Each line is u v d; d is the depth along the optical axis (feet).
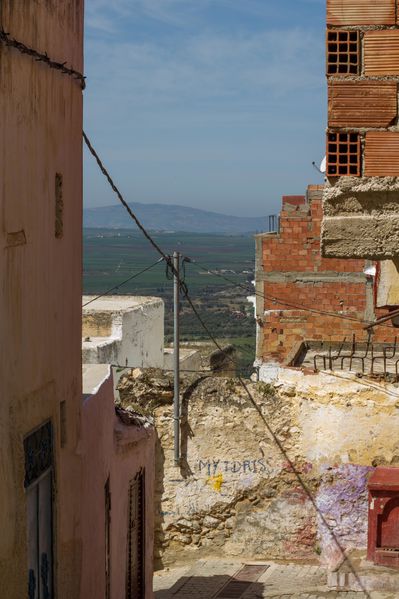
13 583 23.41
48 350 27.37
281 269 77.92
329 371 53.36
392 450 52.16
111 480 38.78
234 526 55.06
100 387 36.19
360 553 52.31
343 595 48.44
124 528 41.78
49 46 27.17
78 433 31.42
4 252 23.07
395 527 50.08
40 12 26.16
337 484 53.16
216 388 55.31
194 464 55.36
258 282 78.28
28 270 25.21
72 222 30.42
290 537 54.24
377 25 27.53
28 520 25.53
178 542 55.62
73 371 30.71
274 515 54.44
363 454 52.60
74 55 30.42
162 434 55.72
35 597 26.30
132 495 44.45
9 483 23.43
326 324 77.56
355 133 27.73
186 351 108.58
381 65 27.55
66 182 29.48
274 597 48.85
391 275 48.83
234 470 54.95
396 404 51.98
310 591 49.21
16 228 24.03
